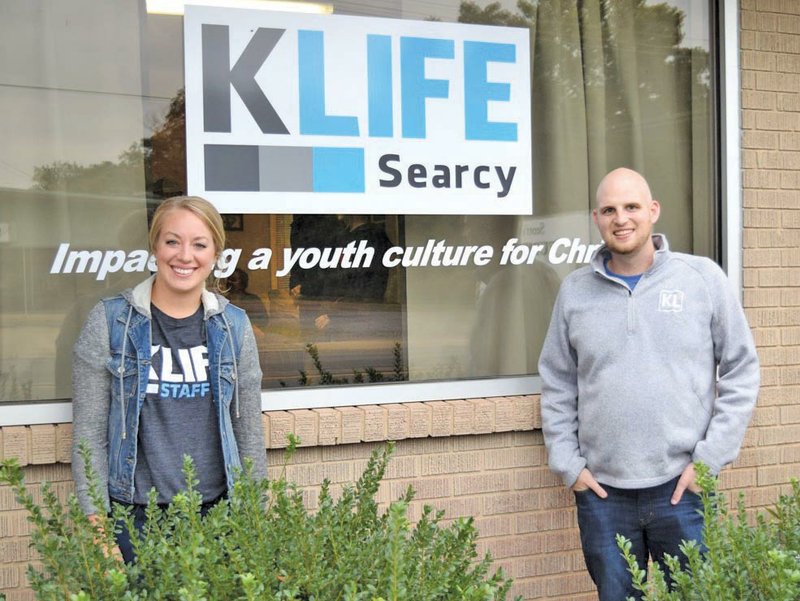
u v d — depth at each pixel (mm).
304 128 3512
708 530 2125
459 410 3598
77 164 3295
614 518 3182
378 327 3652
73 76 3285
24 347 3242
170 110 3377
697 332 3113
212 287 3414
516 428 3689
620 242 3102
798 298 4090
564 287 3338
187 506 2061
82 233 3301
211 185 3420
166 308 2688
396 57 3617
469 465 3668
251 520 2080
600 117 3939
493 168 3773
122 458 2594
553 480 3795
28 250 3250
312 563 1967
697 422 3115
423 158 3672
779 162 4094
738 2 4016
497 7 3758
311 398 3502
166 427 2629
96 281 3316
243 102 3443
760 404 4043
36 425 3170
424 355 3717
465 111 3723
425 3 3650
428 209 3689
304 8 3492
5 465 1949
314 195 3539
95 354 2623
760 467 4051
